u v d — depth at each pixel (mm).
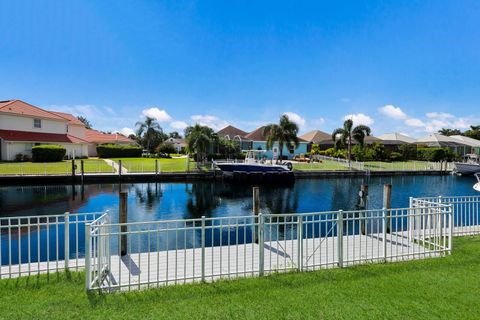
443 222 7633
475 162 40062
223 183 28531
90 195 21328
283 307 4199
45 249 9883
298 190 25672
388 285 4926
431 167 39250
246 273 5594
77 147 43844
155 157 50250
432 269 5688
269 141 39750
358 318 3906
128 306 4250
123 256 6895
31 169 28141
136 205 18609
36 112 40031
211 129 42406
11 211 16359
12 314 4012
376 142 52781
